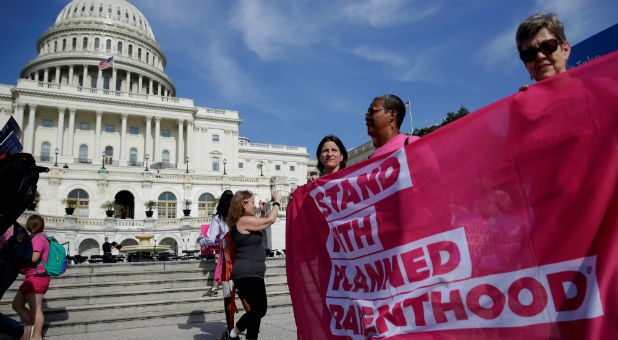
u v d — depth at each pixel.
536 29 2.24
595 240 1.80
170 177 42.53
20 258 4.21
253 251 4.29
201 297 7.88
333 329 2.99
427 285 2.33
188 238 32.88
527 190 2.03
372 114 3.09
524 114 2.10
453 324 2.18
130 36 80.62
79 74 75.56
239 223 4.38
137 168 50.72
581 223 1.84
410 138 2.87
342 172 3.12
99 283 7.77
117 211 42.09
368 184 2.86
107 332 6.16
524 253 2.00
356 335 2.74
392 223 2.63
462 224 2.25
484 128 2.26
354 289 2.84
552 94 2.03
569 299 1.83
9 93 58.19
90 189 38.91
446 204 2.35
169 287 8.36
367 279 2.75
